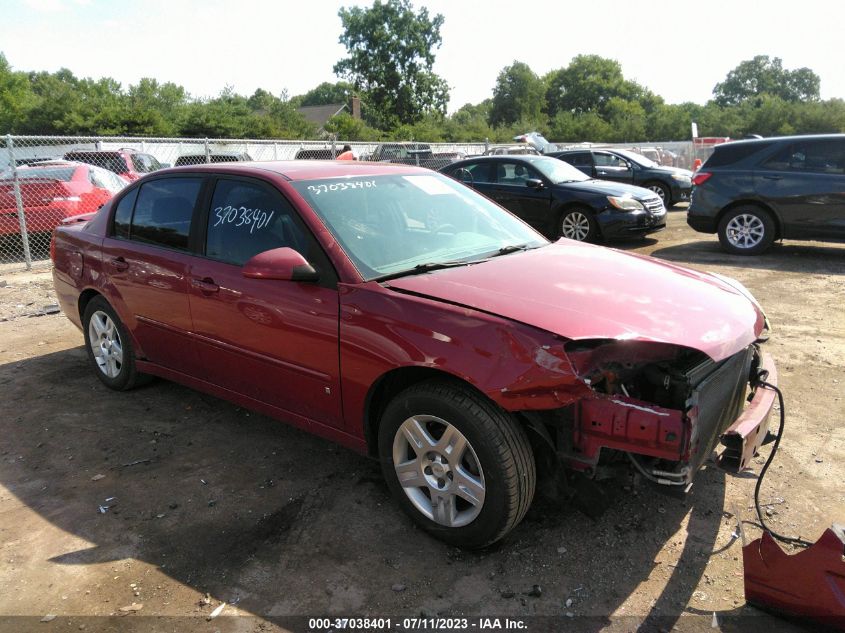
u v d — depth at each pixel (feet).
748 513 9.98
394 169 13.09
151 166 53.16
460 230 12.03
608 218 33.24
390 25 199.00
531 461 8.52
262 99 192.65
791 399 14.15
